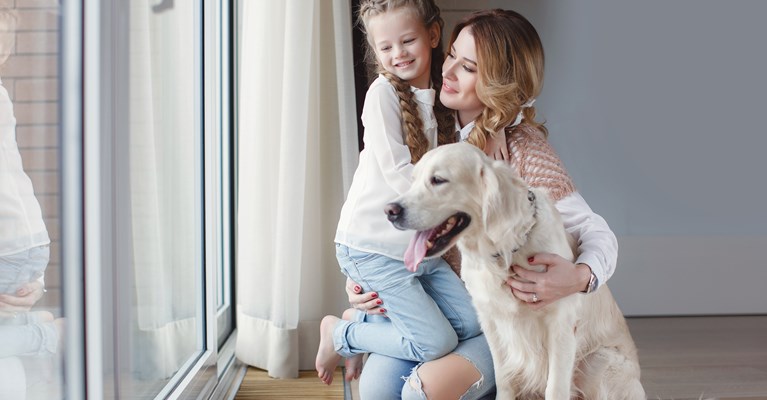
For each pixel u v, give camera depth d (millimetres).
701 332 3709
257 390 2381
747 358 3107
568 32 4285
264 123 2650
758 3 4289
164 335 1658
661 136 4324
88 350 1137
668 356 3146
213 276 2082
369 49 2457
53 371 1095
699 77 4312
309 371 2678
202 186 2057
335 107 2764
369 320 2098
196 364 1919
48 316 1082
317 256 2707
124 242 1287
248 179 2701
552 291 1504
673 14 4285
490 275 1560
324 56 2760
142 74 1443
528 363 1653
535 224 1532
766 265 4246
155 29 1568
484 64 1790
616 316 1899
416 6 1903
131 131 1352
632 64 4305
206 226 2061
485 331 1708
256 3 2645
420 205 1464
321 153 2752
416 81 2033
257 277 2674
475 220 1509
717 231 4355
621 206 4348
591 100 4316
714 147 4332
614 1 4277
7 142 975
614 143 4324
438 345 1850
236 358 2752
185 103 1930
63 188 1104
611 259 1641
